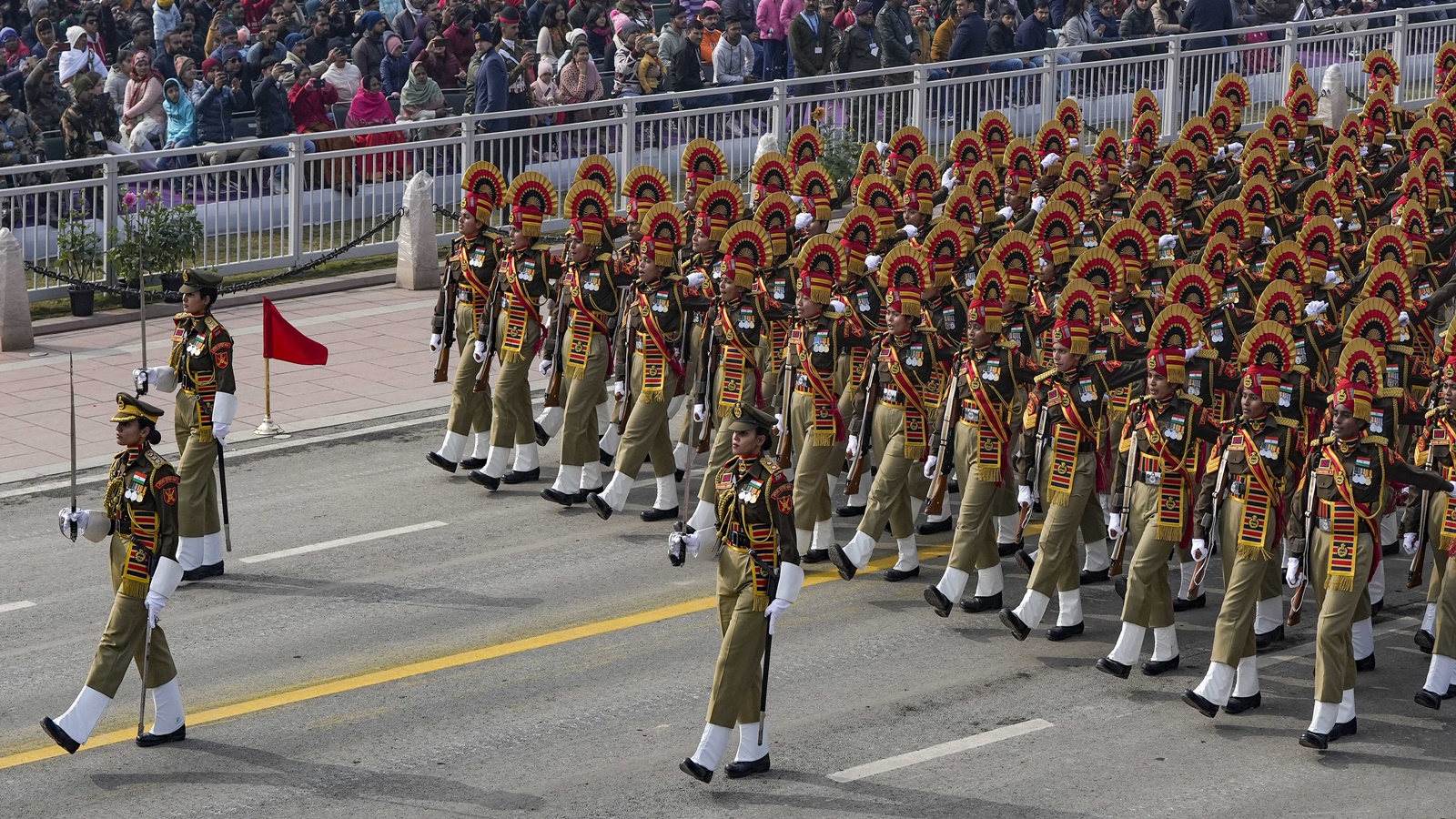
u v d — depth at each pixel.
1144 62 53.25
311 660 22.30
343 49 47.25
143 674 19.84
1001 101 50.81
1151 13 57.47
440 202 43.84
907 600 24.72
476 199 29.14
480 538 26.95
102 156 39.84
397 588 24.83
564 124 45.25
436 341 29.70
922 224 33.00
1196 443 21.83
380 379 35.09
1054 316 24.05
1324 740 19.98
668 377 27.28
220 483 25.27
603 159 28.48
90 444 30.75
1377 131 41.25
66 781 19.09
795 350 25.77
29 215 38.50
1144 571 21.78
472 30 48.88
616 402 29.06
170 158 42.03
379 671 22.00
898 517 25.03
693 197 32.97
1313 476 20.34
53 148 42.84
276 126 44.25
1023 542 25.38
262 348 35.34
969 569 23.45
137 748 19.89
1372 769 19.56
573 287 27.95
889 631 23.53
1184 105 54.53
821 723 20.56
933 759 19.64
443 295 29.55
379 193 43.09
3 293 35.78
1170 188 35.22
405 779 19.08
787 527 18.83
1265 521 20.64
